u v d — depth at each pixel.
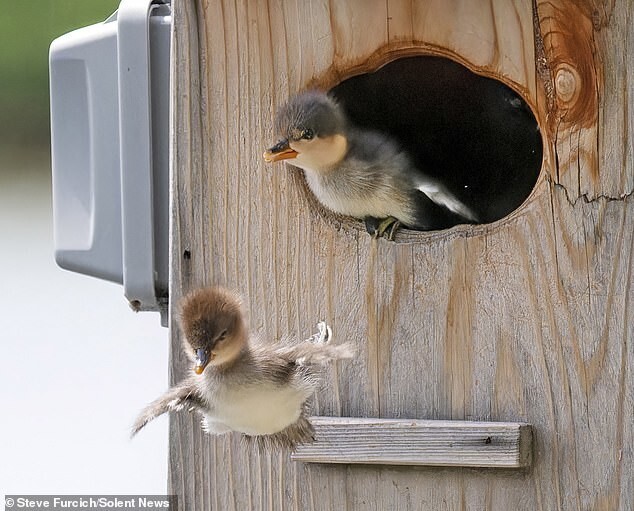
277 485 6.62
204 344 5.63
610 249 6.25
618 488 6.29
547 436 6.38
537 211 6.34
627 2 6.15
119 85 6.96
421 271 6.48
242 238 6.59
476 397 6.45
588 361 6.30
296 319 6.57
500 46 6.30
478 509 6.48
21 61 11.66
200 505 6.66
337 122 6.62
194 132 6.57
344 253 6.54
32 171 11.37
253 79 6.52
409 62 7.39
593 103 6.22
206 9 6.53
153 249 7.00
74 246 7.19
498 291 6.41
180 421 6.66
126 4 7.00
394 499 6.55
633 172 6.20
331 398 6.59
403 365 6.51
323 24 6.45
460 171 7.66
